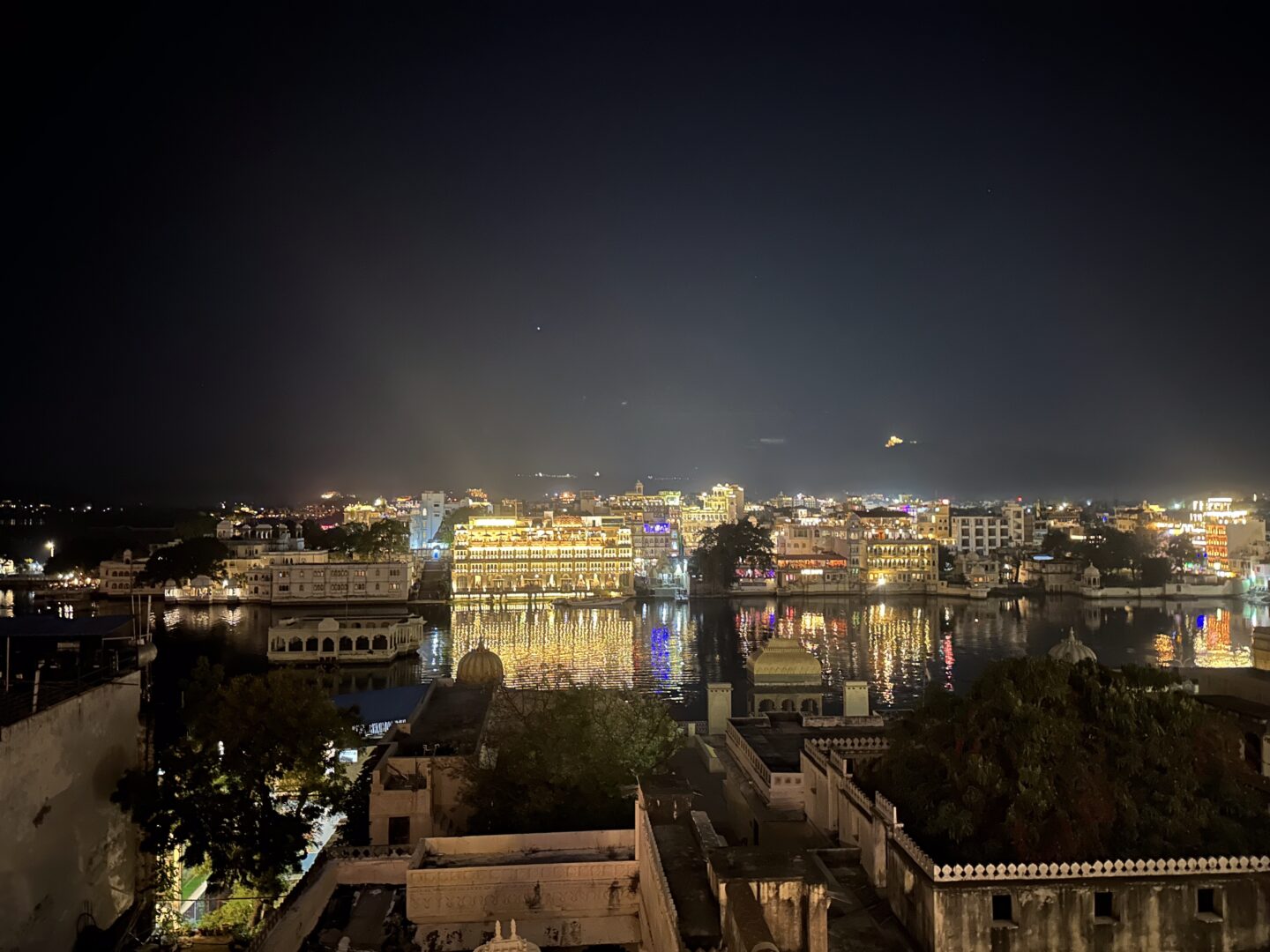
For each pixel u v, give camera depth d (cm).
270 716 4069
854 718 5594
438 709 6169
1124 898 2880
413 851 3838
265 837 3975
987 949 2836
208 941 4072
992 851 2964
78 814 3625
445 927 3219
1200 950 2884
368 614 18925
